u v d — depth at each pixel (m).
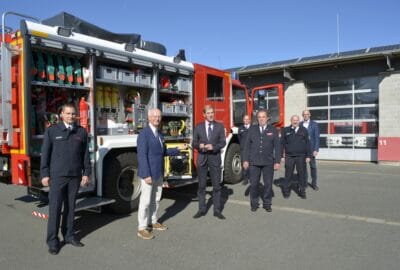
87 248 4.78
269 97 10.31
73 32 5.75
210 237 5.21
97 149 6.05
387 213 6.57
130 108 6.95
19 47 5.24
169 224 5.86
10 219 6.09
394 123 14.67
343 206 7.12
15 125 5.35
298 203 7.40
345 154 16.36
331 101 16.70
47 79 5.52
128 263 4.29
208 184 9.70
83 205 5.52
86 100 6.08
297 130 7.95
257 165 6.69
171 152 7.31
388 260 4.35
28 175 5.29
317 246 4.83
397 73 14.55
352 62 15.48
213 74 8.86
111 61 6.40
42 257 4.47
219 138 6.26
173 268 4.15
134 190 6.64
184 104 8.12
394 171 12.57
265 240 5.08
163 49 7.84
